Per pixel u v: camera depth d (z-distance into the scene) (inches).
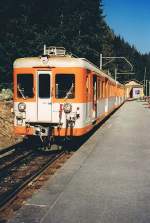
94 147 560.7
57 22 1718.8
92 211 274.5
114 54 3865.7
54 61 545.0
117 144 589.9
